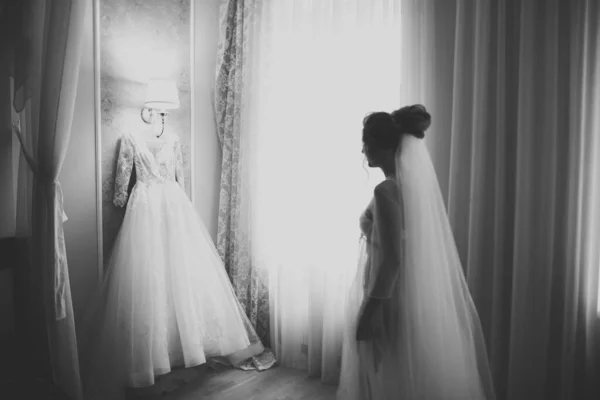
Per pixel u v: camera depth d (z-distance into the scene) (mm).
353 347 1402
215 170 3141
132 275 2295
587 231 1809
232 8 2973
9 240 2199
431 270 1284
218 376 2523
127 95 2619
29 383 2070
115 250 2412
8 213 2234
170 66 2822
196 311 2477
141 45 2668
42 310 2105
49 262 1977
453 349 1274
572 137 1803
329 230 2473
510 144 1987
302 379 2510
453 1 2117
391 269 1250
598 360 1811
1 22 2070
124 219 2436
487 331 2043
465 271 2098
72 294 2439
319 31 2541
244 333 2631
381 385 1299
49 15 1923
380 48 2334
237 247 2959
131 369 2152
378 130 1343
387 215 1270
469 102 2066
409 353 1248
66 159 2389
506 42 1978
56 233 1985
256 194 2885
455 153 2055
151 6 2703
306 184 2633
